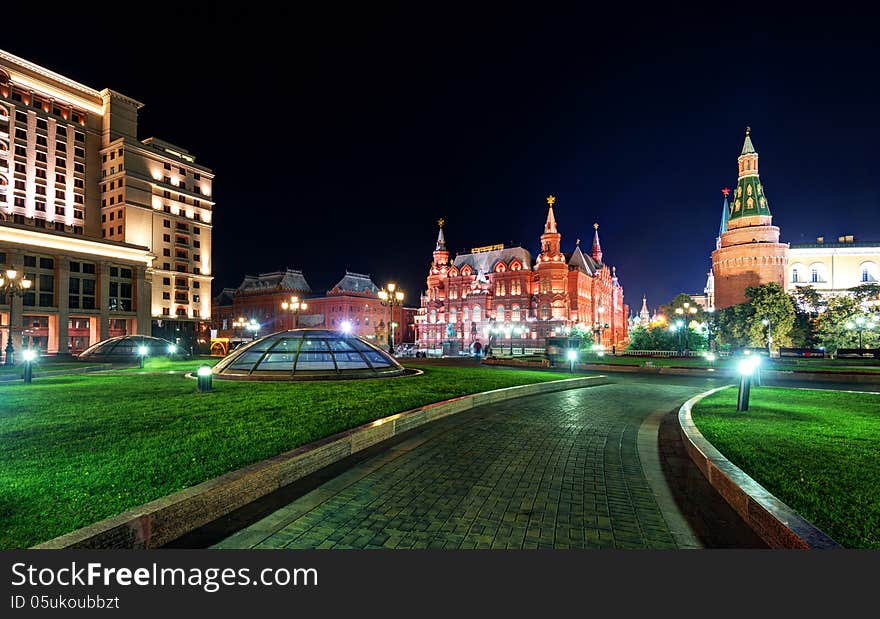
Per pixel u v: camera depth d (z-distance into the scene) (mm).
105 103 80125
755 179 78625
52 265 64938
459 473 8547
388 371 25750
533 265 109688
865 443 9430
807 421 12141
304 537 5867
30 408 13086
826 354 49250
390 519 6422
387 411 13008
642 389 23938
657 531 6086
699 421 12109
